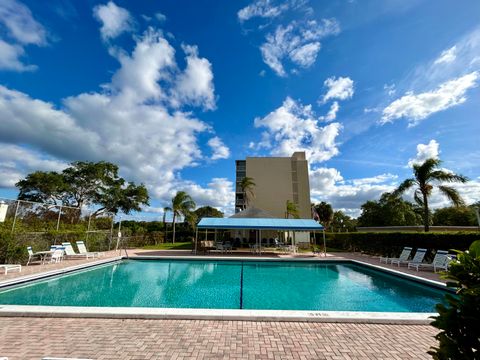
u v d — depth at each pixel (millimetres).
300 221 21766
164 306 7961
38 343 4195
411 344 4375
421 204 19188
